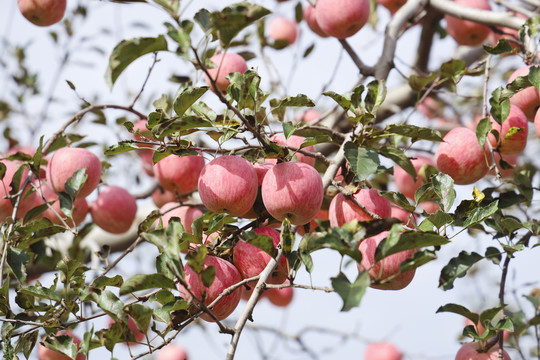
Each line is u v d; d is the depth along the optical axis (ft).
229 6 7.68
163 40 8.46
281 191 8.82
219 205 8.98
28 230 10.71
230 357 7.85
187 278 8.63
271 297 15.07
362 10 12.95
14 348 9.42
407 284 8.81
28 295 9.66
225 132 8.86
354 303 6.66
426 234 7.26
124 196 15.47
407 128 9.51
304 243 7.66
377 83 9.79
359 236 7.53
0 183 12.62
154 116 8.45
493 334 9.43
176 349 18.79
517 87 10.41
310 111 16.48
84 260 16.26
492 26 13.87
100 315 9.34
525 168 13.80
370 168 8.93
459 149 11.21
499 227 9.76
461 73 12.89
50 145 12.58
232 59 12.25
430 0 13.98
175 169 14.10
